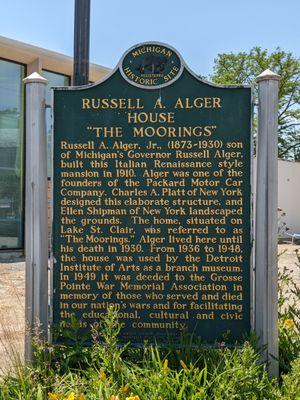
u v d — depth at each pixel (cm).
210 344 410
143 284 419
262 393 353
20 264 1311
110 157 423
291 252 1653
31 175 419
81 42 513
